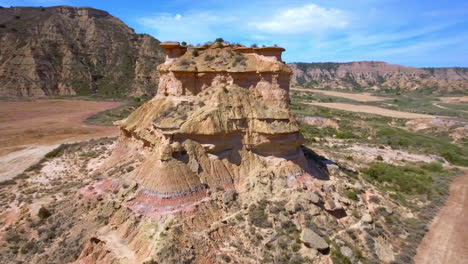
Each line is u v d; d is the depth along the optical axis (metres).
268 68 33.25
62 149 60.50
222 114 30.92
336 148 75.56
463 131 100.38
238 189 30.41
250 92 33.69
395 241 32.09
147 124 33.53
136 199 26.80
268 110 32.84
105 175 33.81
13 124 92.31
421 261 29.73
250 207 28.50
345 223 30.78
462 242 33.88
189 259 22.17
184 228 24.28
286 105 34.19
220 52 35.69
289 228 27.31
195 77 33.88
